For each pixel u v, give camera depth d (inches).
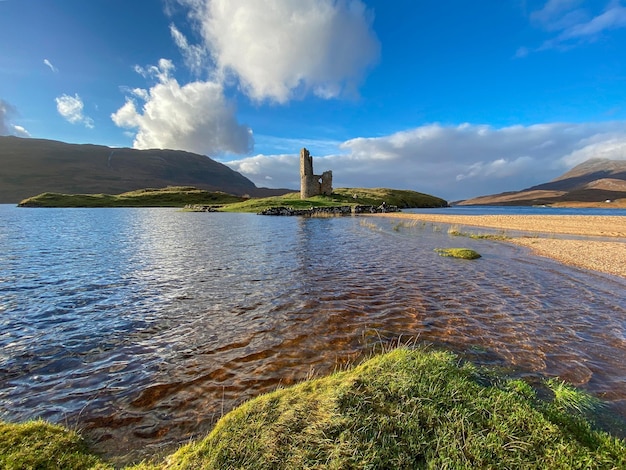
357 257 804.0
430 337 340.5
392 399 188.2
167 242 1085.1
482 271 653.3
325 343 324.8
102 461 173.3
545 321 387.9
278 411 186.9
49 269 658.2
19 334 346.9
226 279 580.7
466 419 173.0
